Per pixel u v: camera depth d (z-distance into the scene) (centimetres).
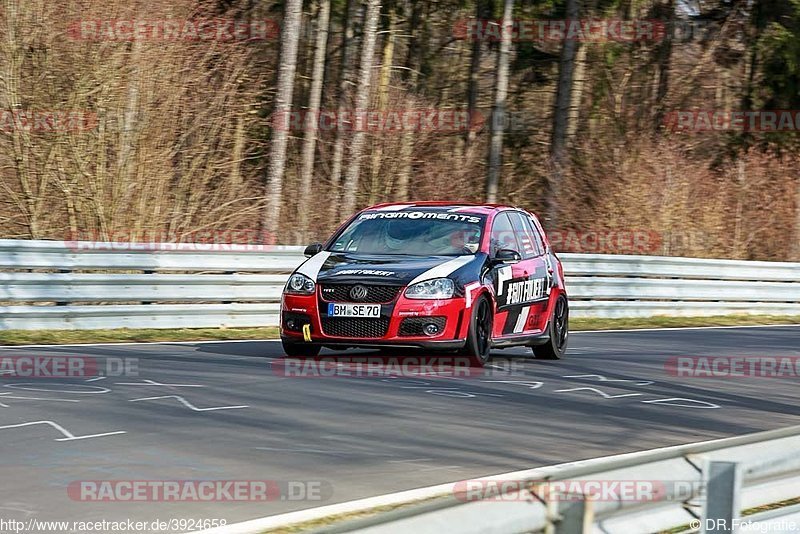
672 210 10231
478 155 12781
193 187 7662
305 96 12606
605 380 3809
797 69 12575
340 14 12694
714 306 7500
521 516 1130
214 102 8006
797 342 5788
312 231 9269
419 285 3869
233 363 3816
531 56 12788
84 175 6919
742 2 12850
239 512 1848
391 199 11256
